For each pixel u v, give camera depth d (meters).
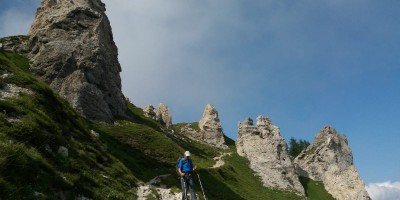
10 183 19.30
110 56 97.00
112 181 34.31
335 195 115.19
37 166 23.00
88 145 39.00
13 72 36.56
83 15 94.88
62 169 26.58
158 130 101.38
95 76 85.12
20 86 34.56
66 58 82.56
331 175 120.56
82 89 78.31
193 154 101.25
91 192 26.97
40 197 20.42
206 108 140.12
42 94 36.53
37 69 80.94
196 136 131.75
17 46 90.88
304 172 123.81
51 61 81.75
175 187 52.22
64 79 79.62
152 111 123.50
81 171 29.19
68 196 23.94
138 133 80.62
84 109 75.94
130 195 34.34
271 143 117.19
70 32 89.44
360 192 114.94
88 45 88.56
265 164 109.94
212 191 69.69
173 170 67.12
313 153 128.38
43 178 22.52
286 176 109.25
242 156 116.31
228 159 109.31
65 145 31.08
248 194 81.00
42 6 102.62
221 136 132.88
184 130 134.50
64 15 92.12
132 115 102.00
